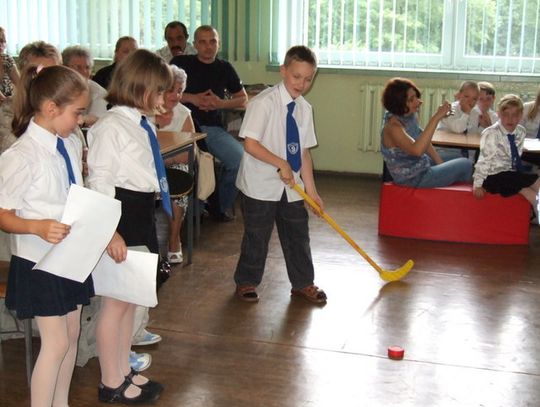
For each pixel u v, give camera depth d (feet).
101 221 7.08
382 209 16.05
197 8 21.97
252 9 21.89
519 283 13.23
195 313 11.55
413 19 20.98
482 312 11.82
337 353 10.23
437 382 9.44
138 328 9.91
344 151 22.48
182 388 9.14
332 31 21.57
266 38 22.07
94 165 7.95
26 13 23.25
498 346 10.55
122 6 22.43
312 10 21.57
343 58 21.70
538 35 20.22
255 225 11.81
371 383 9.39
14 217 6.98
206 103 17.47
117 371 8.65
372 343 10.57
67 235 6.98
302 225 11.94
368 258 12.85
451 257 14.65
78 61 14.14
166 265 13.12
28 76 7.30
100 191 7.86
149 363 9.70
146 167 8.20
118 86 8.11
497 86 20.68
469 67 20.90
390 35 21.22
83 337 9.52
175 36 19.53
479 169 15.38
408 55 21.26
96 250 7.16
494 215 15.49
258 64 22.29
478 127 18.24
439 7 20.75
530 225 16.90
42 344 7.52
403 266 13.52
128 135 8.03
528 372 9.77
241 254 12.11
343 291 12.63
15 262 7.41
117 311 8.37
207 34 17.84
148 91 8.08
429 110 21.20
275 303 12.04
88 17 22.79
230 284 12.91
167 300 12.06
